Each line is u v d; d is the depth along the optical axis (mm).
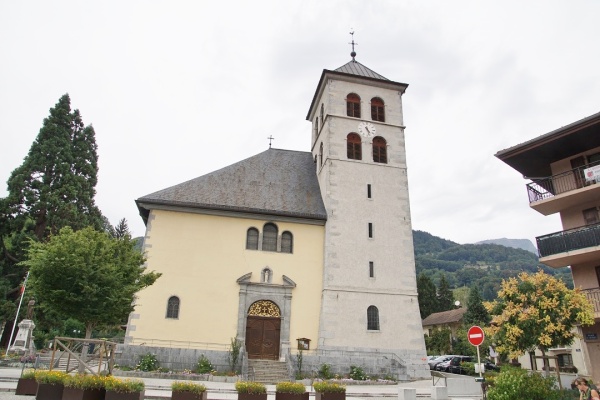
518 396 15836
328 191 33469
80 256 19688
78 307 19688
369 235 32812
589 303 19172
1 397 14281
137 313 28469
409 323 30875
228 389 20172
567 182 25609
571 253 23375
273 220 32438
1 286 36812
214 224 31469
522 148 26016
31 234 38750
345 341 29547
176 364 25297
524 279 19922
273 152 39031
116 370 23484
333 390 15812
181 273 29812
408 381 27406
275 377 25594
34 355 28031
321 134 37625
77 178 42812
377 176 34688
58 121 45031
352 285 31109
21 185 40531
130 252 22594
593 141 25047
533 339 18109
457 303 66000
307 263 31891
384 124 36688
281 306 30406
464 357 39688
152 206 31031
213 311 29391
